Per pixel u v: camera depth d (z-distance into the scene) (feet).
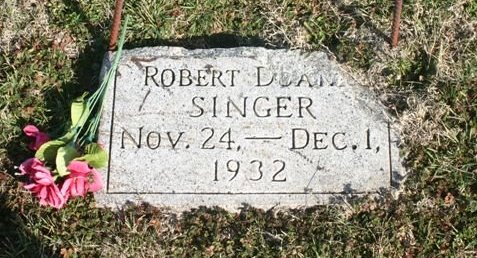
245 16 5.34
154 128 4.87
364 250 4.71
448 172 4.90
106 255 4.69
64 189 4.53
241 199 4.75
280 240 4.71
